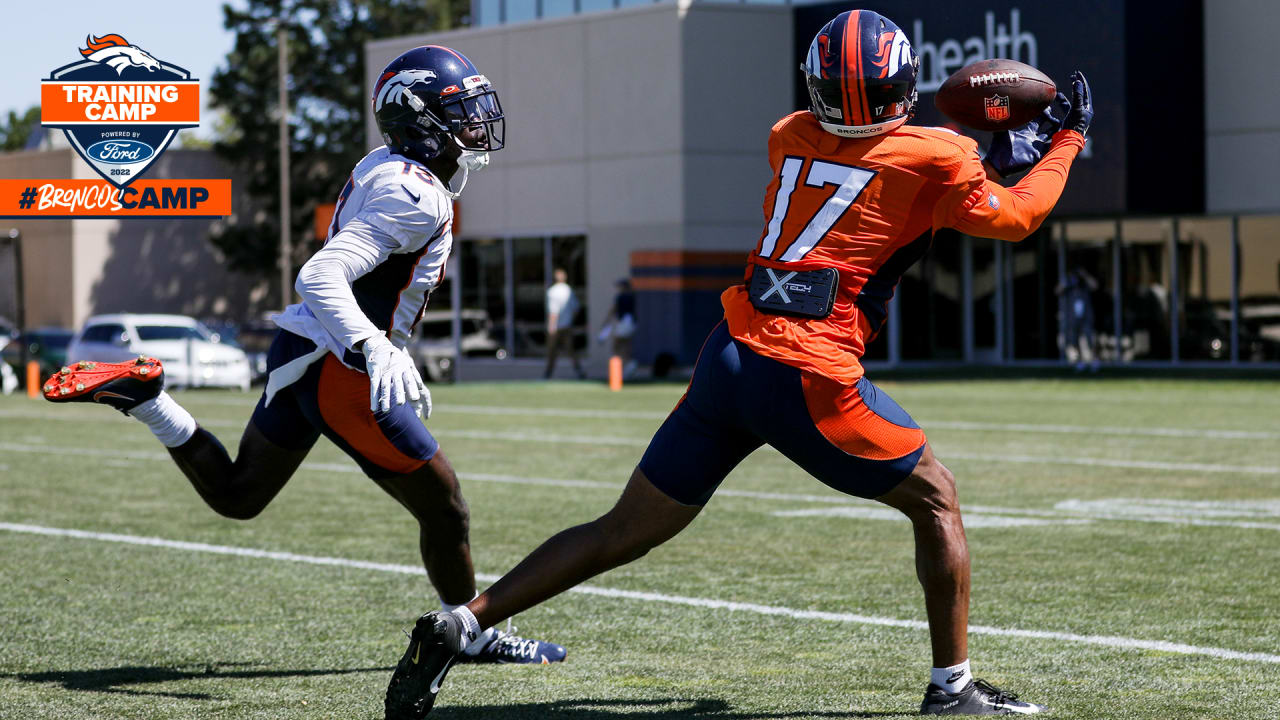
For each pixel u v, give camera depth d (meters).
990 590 26.05
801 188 16.14
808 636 22.52
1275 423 61.53
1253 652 21.02
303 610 24.89
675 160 108.31
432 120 18.28
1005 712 16.95
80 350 108.81
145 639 22.48
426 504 19.36
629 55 110.44
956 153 15.98
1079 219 103.62
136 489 43.16
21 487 43.66
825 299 15.88
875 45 15.70
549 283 116.31
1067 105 17.75
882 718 17.17
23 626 23.53
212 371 105.69
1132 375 93.38
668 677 19.77
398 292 18.16
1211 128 95.56
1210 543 31.22
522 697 18.61
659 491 16.48
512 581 16.31
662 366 107.62
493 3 120.50
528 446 55.84
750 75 109.50
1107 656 20.77
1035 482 42.44
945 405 74.19
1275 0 92.88
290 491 42.22
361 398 18.19
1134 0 91.94
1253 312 97.25
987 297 108.19
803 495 40.47
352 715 17.69
